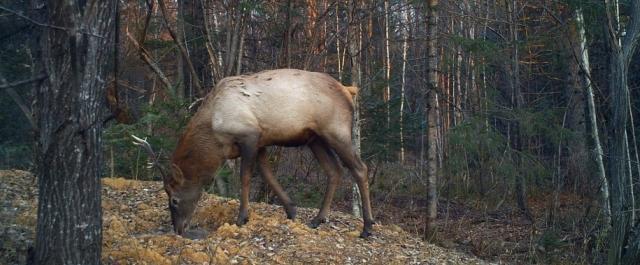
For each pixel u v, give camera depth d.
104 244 5.75
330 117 6.71
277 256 5.98
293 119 6.57
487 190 14.55
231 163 10.12
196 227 7.12
